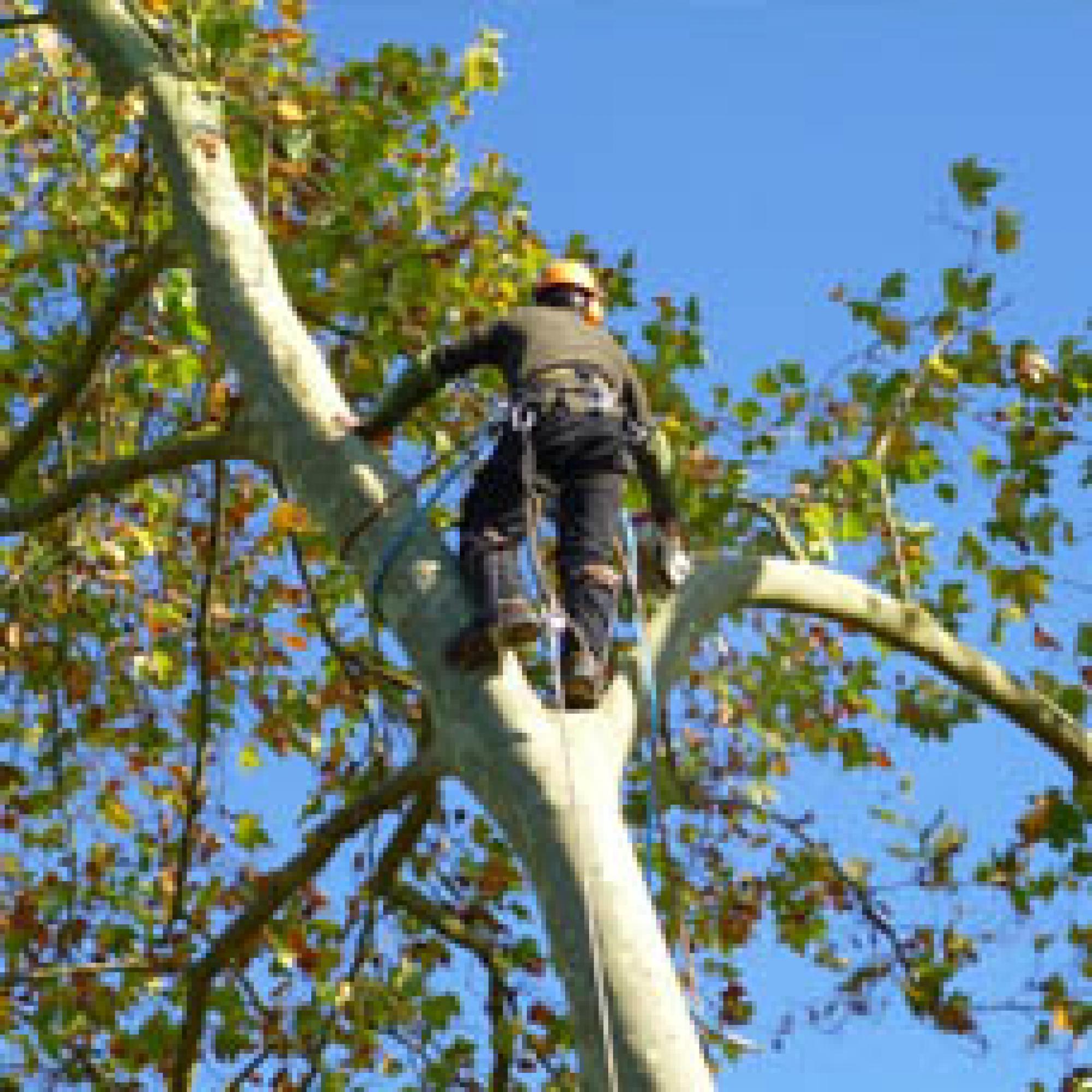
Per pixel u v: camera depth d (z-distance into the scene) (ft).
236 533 51.80
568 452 25.41
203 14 35.27
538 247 45.39
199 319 42.34
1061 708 39.17
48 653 50.75
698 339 43.14
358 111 44.52
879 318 40.42
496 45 45.24
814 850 45.96
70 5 32.65
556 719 22.06
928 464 41.09
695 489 41.16
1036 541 41.24
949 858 43.21
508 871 47.73
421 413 45.62
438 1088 44.29
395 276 43.06
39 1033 45.27
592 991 19.43
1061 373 40.83
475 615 22.79
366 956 44.04
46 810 49.78
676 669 24.77
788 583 28.09
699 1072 19.10
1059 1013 42.34
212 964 37.88
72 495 36.22
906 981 42.83
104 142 47.80
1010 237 39.32
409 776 34.40
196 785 46.75
